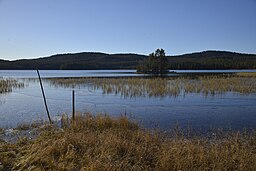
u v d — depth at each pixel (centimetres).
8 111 1695
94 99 2300
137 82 3378
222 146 844
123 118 1198
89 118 1177
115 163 638
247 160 670
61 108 1839
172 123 1310
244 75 5050
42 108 1836
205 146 857
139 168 623
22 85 3691
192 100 2192
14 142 887
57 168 611
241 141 930
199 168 620
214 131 1128
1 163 648
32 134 1013
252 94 2539
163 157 673
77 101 2194
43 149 719
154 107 1858
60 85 3688
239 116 1509
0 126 1223
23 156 695
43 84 3962
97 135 906
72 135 842
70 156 677
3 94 2752
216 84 3091
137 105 1958
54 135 910
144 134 954
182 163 640
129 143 797
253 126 1246
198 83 3288
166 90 2647
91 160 648
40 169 595
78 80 4212
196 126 1237
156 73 7362
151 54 7388
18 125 1207
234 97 2356
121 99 2278
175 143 823
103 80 3978
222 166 640
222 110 1719
